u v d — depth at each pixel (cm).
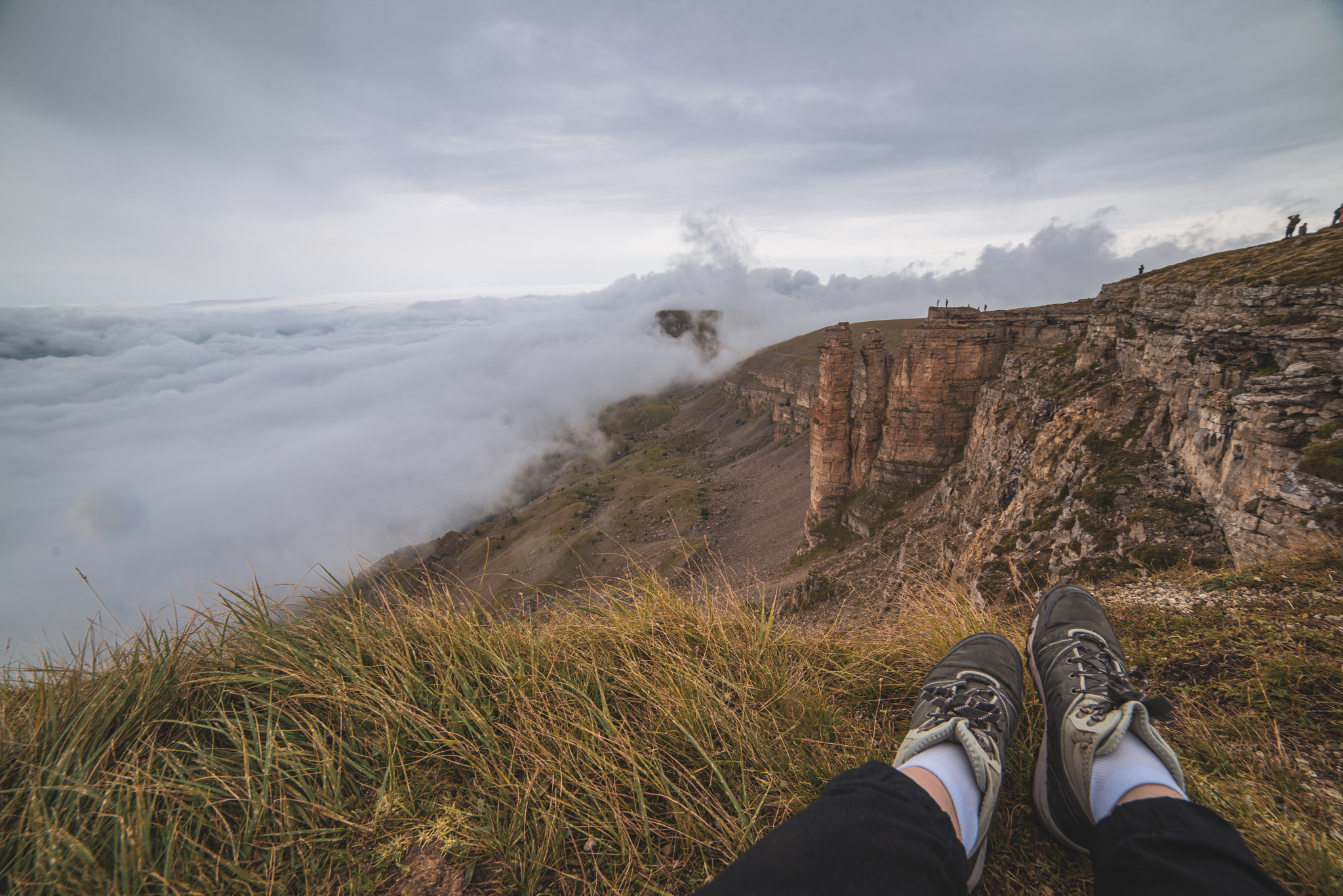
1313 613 368
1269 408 1413
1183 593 453
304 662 281
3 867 193
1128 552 1767
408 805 222
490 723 257
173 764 224
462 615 314
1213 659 340
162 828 201
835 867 148
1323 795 228
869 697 317
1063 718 233
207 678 263
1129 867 166
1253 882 152
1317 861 188
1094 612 312
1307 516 980
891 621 376
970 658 281
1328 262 1875
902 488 8569
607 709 272
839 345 9238
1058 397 3712
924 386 8344
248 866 198
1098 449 2538
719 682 300
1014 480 3812
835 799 176
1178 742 272
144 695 246
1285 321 1772
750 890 140
